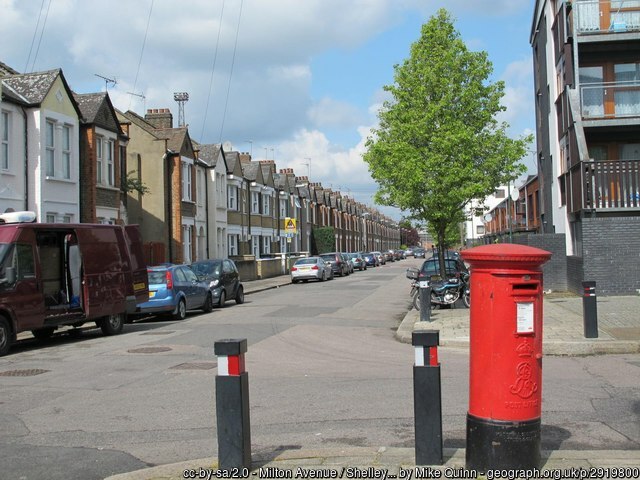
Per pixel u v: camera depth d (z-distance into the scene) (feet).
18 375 33.73
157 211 105.19
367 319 58.39
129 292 52.85
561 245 75.87
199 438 21.66
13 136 67.56
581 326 44.60
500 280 15.76
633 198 64.28
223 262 76.74
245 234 145.59
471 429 16.05
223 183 130.72
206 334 48.78
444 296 61.00
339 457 17.84
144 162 105.81
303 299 80.94
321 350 40.68
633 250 63.21
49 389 29.99
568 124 72.79
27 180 69.15
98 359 38.52
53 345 46.21
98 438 21.89
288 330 50.44
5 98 65.82
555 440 20.17
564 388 27.81
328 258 143.95
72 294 48.24
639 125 68.90
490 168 74.02
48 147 72.02
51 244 48.24
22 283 42.57
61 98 74.08
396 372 32.58
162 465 18.22
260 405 25.90
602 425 21.90
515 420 15.60
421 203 73.05
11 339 41.70
